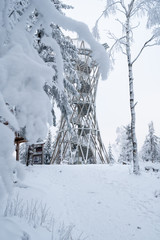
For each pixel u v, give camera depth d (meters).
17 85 1.38
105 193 7.97
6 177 1.30
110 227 5.50
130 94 10.34
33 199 6.03
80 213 6.34
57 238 3.93
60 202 6.90
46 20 1.76
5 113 1.26
